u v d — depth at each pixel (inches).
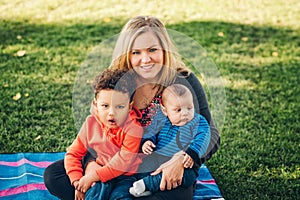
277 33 205.9
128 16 214.2
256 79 165.9
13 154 116.1
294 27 213.3
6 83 152.3
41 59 169.8
